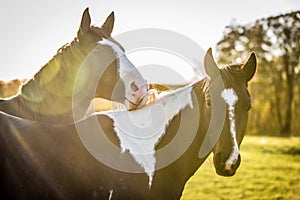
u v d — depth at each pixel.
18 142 4.18
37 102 5.44
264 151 20.11
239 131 4.70
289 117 35.53
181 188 4.88
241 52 34.00
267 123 36.25
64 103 5.48
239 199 11.48
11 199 3.98
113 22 5.88
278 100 35.56
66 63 5.41
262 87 35.81
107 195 4.33
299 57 34.41
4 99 5.43
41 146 4.25
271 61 35.00
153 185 4.61
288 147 21.02
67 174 4.20
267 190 12.60
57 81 5.43
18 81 10.09
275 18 33.66
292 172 15.33
